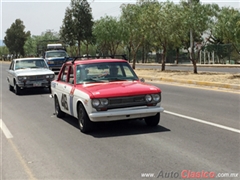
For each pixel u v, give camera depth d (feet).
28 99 50.49
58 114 33.99
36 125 31.07
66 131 27.94
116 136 25.38
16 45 274.36
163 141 23.44
